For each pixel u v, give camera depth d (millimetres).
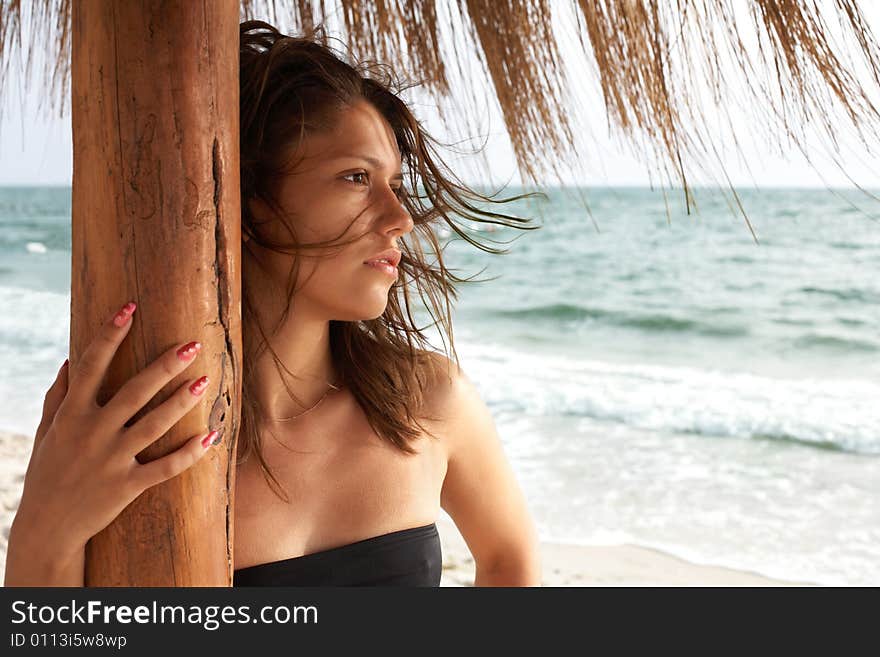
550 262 21922
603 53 1168
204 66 963
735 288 18641
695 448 8297
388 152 1312
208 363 994
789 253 21688
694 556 5570
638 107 1157
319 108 1267
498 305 17703
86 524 975
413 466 1533
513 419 9305
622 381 11562
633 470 7480
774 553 5664
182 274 967
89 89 958
